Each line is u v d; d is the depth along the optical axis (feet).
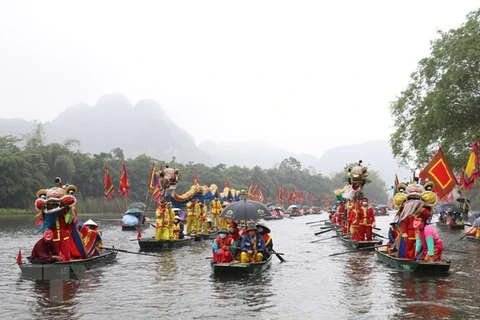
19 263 50.29
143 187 294.05
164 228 77.51
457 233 117.08
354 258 66.44
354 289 44.16
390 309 36.32
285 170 460.96
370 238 79.61
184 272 53.83
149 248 75.20
